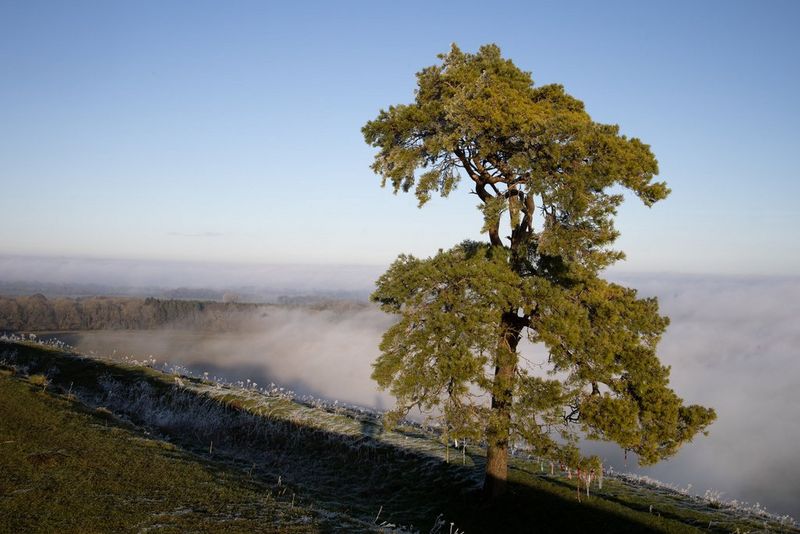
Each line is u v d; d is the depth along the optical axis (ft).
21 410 48.24
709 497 65.41
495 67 56.65
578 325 50.14
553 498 56.80
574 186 46.39
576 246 52.29
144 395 84.48
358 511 51.37
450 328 48.34
